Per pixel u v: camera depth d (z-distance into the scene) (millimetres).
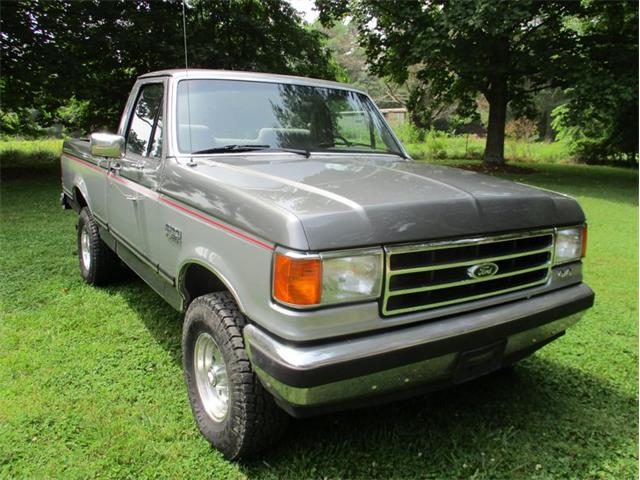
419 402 2918
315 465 2344
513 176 15484
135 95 3664
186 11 14688
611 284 5133
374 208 1963
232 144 3023
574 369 3371
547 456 2471
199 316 2430
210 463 2350
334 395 1914
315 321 1846
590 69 13617
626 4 13758
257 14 16203
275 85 3412
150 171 3033
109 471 2291
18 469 2291
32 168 14586
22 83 12461
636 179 15422
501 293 2334
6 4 11195
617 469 2398
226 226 2213
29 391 2902
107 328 3746
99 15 13125
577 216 2629
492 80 16703
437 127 36500
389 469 2342
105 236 4160
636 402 2979
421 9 14898
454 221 2102
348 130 3568
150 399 2854
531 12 13766
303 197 2068
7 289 4520
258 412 2197
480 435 2613
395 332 2004
